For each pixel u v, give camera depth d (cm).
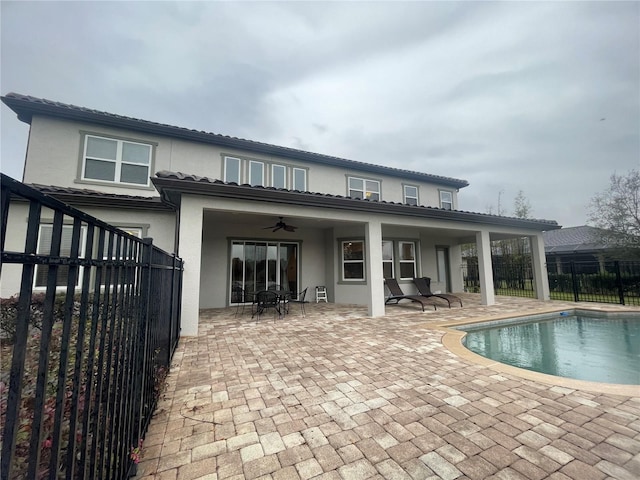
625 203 1538
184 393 360
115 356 182
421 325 746
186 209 665
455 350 530
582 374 490
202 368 447
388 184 1542
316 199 764
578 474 219
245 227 1168
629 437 264
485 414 306
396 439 264
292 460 238
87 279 139
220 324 779
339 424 289
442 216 981
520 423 288
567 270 1528
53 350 330
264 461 237
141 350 252
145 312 263
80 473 138
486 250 1102
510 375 413
